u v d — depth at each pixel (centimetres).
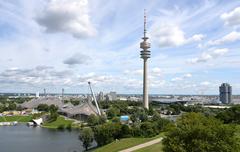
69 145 18162
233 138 6256
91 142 16962
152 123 18262
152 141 13150
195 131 6197
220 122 6781
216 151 5934
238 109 17638
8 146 17862
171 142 6356
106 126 16912
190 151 6125
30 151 16288
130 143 13238
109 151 12475
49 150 16538
